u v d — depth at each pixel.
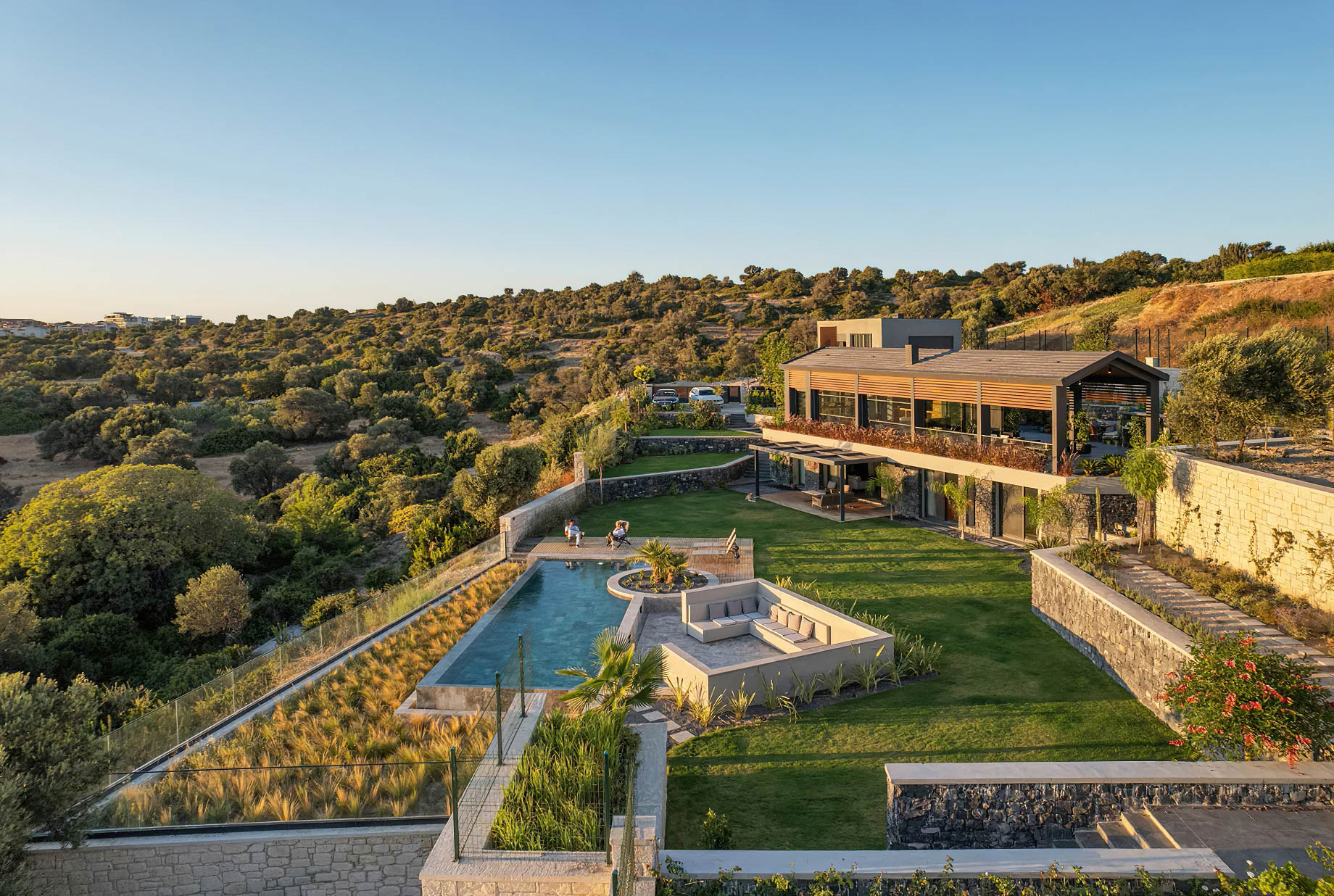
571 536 26.64
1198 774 9.35
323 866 10.65
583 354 115.19
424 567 29.84
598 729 10.70
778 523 29.23
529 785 9.44
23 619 27.48
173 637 30.67
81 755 11.06
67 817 10.73
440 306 184.50
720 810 11.00
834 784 11.62
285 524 45.47
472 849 8.37
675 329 110.12
